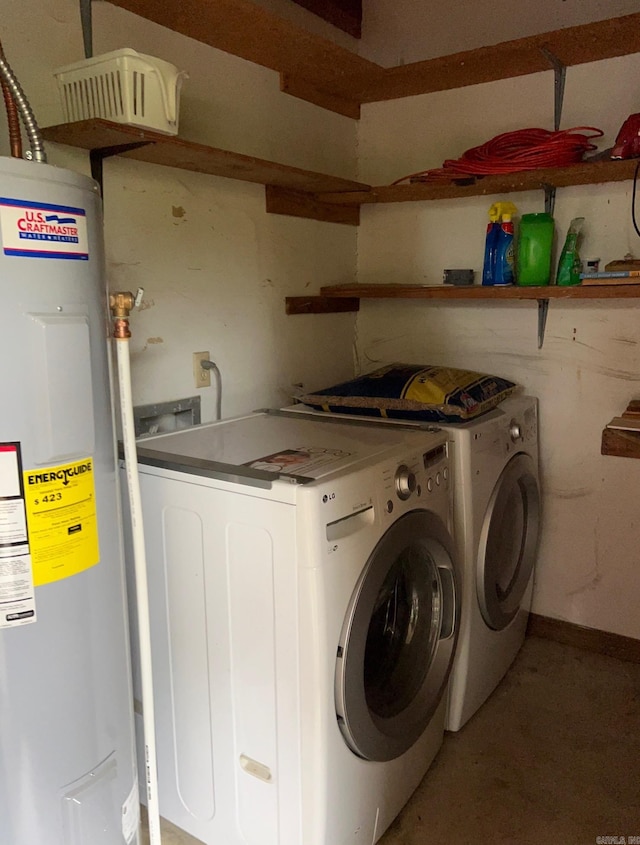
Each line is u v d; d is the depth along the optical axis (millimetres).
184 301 1919
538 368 2355
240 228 2088
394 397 1927
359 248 2682
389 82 2301
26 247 918
